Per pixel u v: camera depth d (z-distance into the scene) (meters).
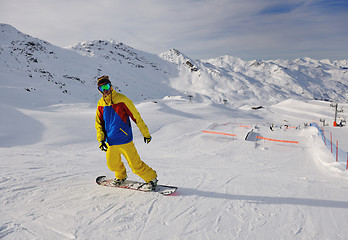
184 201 2.78
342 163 7.28
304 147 17.05
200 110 68.88
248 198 2.95
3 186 2.83
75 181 3.36
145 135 2.90
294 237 2.03
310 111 92.75
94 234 1.96
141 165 2.98
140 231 2.05
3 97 76.38
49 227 2.02
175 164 8.65
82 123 35.81
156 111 58.66
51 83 129.12
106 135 2.94
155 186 3.07
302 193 3.20
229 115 67.50
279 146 17.61
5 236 1.83
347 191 3.35
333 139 21.25
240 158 13.39
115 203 2.60
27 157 5.83
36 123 34.53
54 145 24.47
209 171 5.11
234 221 2.29
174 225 2.18
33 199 2.56
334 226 2.23
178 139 21.89
